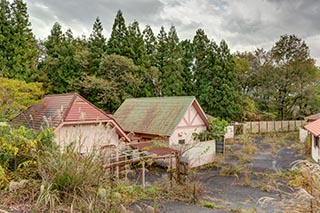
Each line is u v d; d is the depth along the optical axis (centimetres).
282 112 3306
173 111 1633
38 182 450
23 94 1170
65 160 441
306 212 344
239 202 781
